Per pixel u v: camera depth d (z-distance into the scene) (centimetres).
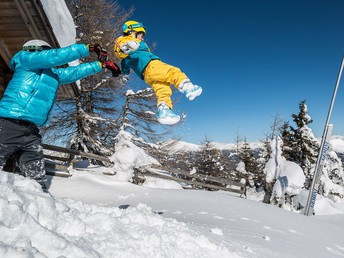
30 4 585
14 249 157
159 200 778
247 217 645
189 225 370
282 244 432
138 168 1149
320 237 585
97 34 1495
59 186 862
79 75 383
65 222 220
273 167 1348
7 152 336
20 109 334
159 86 334
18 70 347
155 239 234
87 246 201
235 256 275
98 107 1606
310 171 1969
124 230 245
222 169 2923
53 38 658
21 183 248
